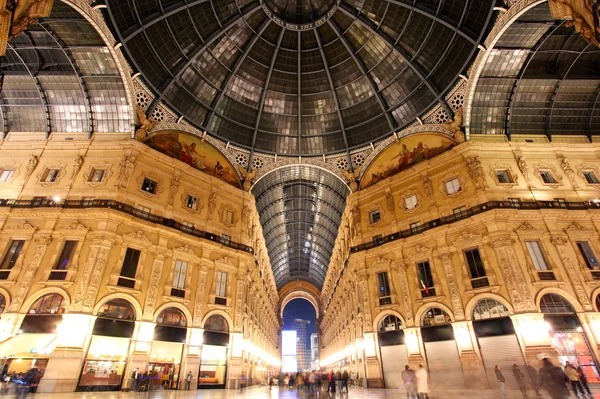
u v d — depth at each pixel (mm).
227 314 22375
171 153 24453
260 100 28875
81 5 17047
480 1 19594
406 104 26750
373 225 25781
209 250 23344
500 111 23484
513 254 18391
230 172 28156
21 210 19328
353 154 29531
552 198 20906
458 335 18531
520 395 9562
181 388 18594
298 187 35312
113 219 19391
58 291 17297
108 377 16812
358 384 25812
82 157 22016
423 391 10453
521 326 16812
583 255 19047
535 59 21562
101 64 21453
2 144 22656
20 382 14969
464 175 22328
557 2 10875
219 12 23859
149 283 19672
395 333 21016
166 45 23078
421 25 23203
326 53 27469
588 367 16094
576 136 23484
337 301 40469
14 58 21234
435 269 20859
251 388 23453
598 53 21109
